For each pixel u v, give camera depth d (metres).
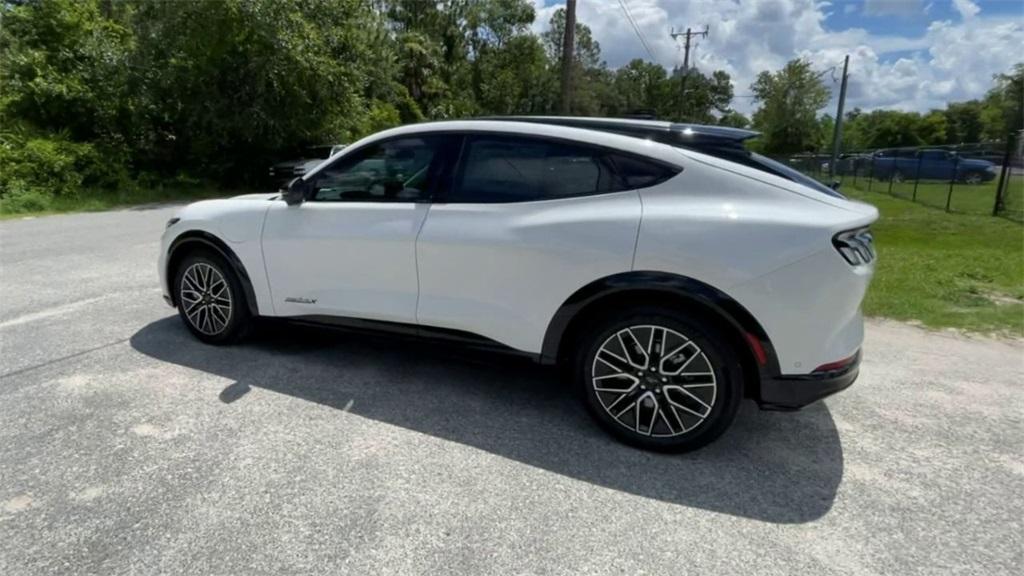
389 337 3.29
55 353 3.70
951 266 6.70
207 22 14.80
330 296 3.41
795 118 47.69
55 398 3.07
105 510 2.18
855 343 2.60
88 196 13.30
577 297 2.72
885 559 2.02
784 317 2.44
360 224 3.23
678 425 2.67
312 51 16.06
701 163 2.64
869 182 19.41
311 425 2.87
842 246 2.40
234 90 16.03
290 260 3.49
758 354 2.50
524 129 2.95
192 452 2.58
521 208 2.87
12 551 1.96
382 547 2.02
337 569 1.91
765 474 2.55
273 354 3.78
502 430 2.89
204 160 16.88
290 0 15.52
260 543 2.03
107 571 1.88
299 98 16.25
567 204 2.78
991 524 2.21
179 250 3.90
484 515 2.21
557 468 2.56
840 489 2.44
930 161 21.06
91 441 2.65
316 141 17.78
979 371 3.74
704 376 2.60
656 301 2.63
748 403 3.29
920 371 3.74
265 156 17.39
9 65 14.43
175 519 2.14
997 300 5.34
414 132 3.18
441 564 1.95
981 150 15.05
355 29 17.77
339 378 3.45
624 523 2.19
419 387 3.37
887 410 3.19
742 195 2.56
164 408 2.99
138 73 15.32
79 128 15.19
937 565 1.99
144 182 15.33
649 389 2.69
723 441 2.84
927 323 4.70
